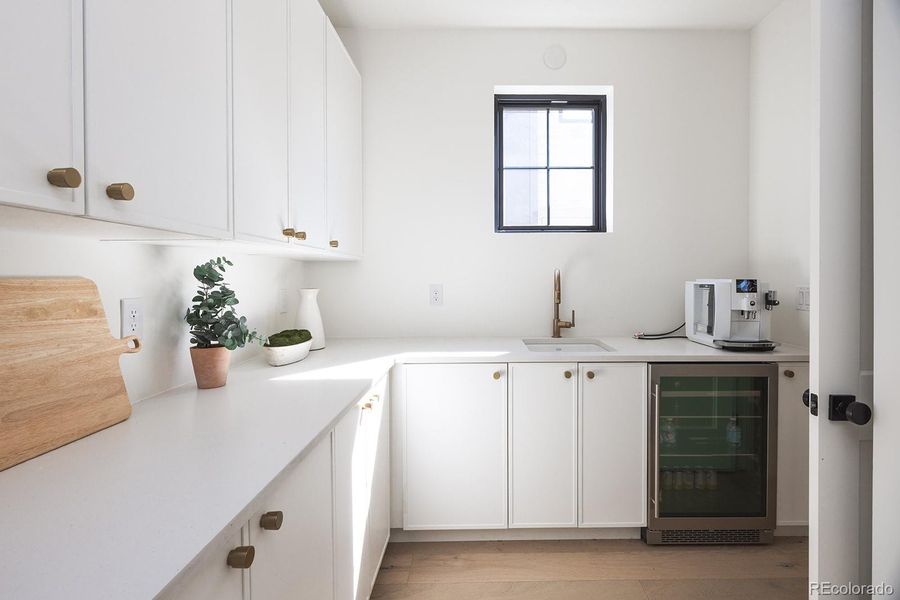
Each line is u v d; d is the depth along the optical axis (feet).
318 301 9.04
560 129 9.38
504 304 9.10
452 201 9.02
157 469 2.89
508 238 9.05
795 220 7.87
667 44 9.02
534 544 7.29
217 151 3.76
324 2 8.10
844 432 4.02
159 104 3.03
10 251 3.16
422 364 7.10
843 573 4.04
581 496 7.14
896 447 3.58
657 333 9.07
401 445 7.11
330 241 6.75
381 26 8.86
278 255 7.02
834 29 3.93
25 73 2.09
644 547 7.18
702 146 9.05
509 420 7.12
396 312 9.09
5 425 2.89
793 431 7.13
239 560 2.43
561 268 9.06
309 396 4.64
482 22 8.75
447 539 7.41
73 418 3.37
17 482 2.71
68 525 2.23
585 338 8.89
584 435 7.11
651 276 9.07
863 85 3.94
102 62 2.54
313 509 3.71
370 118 8.97
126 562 1.94
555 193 9.38
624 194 9.06
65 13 2.30
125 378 4.26
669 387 7.18
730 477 7.33
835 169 3.96
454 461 7.13
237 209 4.09
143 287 4.49
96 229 3.08
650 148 9.04
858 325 3.99
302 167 5.68
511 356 7.07
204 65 3.57
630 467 7.13
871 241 3.97
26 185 2.09
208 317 4.99
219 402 4.42
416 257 9.05
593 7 8.27
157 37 3.01
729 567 6.67
